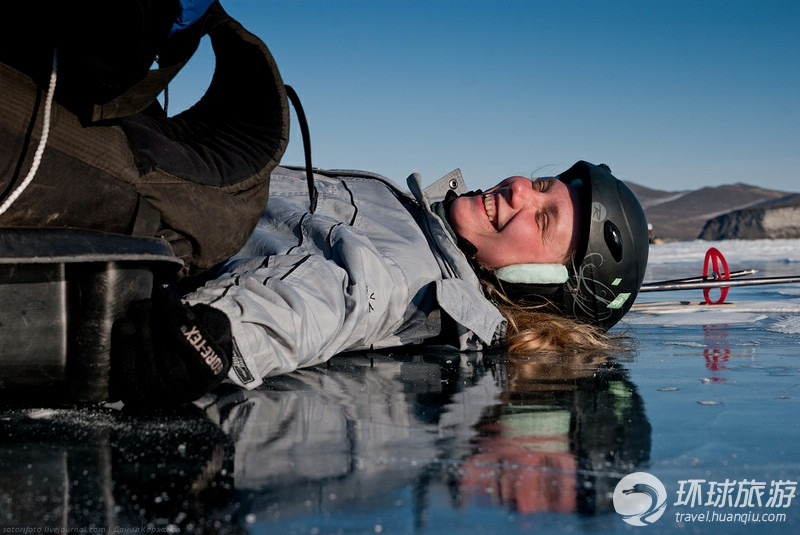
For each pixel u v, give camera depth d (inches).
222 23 68.8
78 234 61.2
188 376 61.4
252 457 52.7
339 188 123.8
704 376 91.0
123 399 63.3
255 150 78.1
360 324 98.0
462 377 89.8
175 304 62.2
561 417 67.1
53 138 59.7
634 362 103.6
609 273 117.6
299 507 43.2
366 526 40.7
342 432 60.5
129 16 52.2
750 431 62.2
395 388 81.4
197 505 43.0
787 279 183.9
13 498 43.4
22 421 61.4
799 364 100.8
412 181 121.9
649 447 57.1
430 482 48.1
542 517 42.6
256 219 79.9
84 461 50.7
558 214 118.0
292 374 89.4
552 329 116.7
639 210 122.4
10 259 56.7
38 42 56.5
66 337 62.4
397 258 111.0
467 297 113.4
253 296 77.3
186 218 71.1
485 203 120.6
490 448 56.3
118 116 61.8
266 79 75.4
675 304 188.7
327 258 101.3
